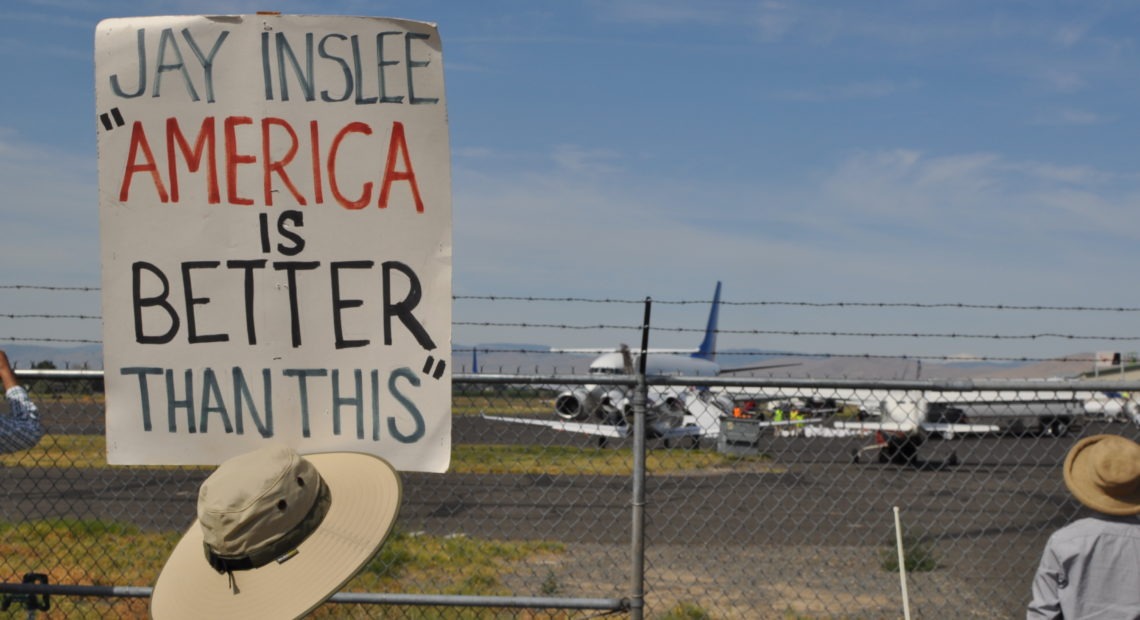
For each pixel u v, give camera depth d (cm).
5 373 471
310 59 469
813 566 974
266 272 466
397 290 467
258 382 466
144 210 464
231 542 302
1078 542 350
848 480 1465
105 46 465
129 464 463
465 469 1105
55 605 766
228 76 468
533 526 1161
